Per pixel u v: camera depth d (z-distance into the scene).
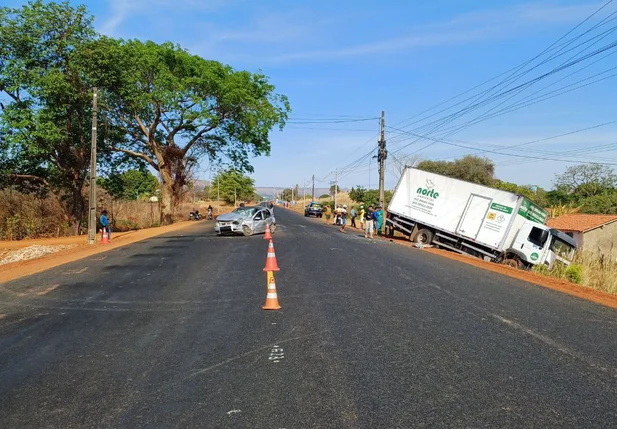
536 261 21.95
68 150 31.78
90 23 30.09
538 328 7.10
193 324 7.24
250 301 8.79
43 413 4.25
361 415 4.12
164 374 5.16
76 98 29.47
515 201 22.50
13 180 31.34
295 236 24.56
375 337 6.48
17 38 27.73
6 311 8.26
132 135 39.91
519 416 4.11
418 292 9.77
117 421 4.07
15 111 27.44
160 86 34.94
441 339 6.42
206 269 12.88
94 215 22.14
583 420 4.05
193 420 4.06
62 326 7.21
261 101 41.47
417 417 4.08
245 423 3.99
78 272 12.55
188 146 42.44
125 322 7.41
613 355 5.85
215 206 101.12
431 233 25.22
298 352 5.84
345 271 12.43
